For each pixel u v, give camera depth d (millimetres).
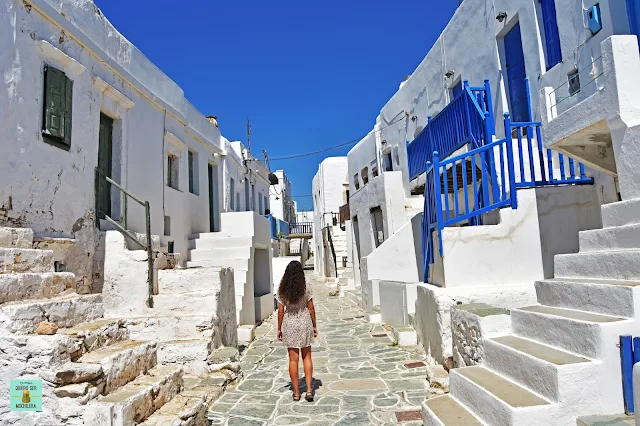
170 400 4254
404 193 14750
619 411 3186
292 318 5566
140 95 8945
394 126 16219
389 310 9922
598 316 3574
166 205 9930
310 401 5414
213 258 10703
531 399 3305
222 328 7250
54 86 6270
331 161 29906
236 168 16688
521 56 8727
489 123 6957
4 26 5484
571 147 5645
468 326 4801
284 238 27875
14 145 5543
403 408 5000
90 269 6773
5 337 3498
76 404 3363
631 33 5840
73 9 6848
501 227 6262
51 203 6141
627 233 4074
